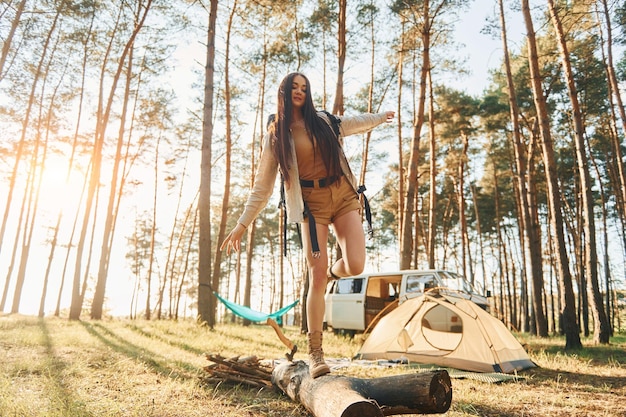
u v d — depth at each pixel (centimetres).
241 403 367
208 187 1210
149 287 2698
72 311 1405
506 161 2567
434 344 718
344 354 842
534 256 1405
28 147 2094
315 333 269
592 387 518
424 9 1362
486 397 453
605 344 1093
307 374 332
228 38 1582
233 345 837
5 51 1373
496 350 656
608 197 2581
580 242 2162
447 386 237
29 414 289
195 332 1014
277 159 248
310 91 257
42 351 580
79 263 1447
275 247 4038
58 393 342
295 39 1859
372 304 1166
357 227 253
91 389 382
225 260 4081
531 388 516
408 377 239
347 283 1207
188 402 361
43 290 2114
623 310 2970
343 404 215
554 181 991
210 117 1227
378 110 2039
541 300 1373
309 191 252
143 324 1174
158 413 321
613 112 1596
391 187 2552
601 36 1411
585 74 1705
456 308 728
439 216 3234
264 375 436
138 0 1540
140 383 426
